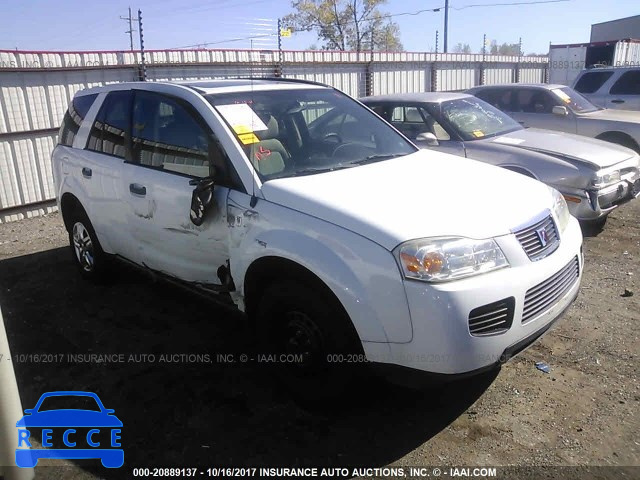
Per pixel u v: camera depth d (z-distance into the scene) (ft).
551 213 11.19
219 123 12.14
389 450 10.00
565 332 13.94
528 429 10.37
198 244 12.38
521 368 12.39
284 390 11.55
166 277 13.98
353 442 10.25
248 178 11.34
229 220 11.46
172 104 13.41
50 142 29.43
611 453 9.68
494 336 9.25
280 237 10.38
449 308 8.82
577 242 11.61
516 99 32.30
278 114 13.24
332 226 9.82
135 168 14.05
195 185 11.95
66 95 29.73
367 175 11.79
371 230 9.41
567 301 11.02
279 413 11.14
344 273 9.47
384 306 9.16
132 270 16.19
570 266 11.21
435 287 8.88
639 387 11.51
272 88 14.29
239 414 11.15
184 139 12.90
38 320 15.57
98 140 15.97
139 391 12.02
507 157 21.42
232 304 12.36
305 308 10.34
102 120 15.97
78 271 18.92
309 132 13.62
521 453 9.78
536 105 31.45
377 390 11.78
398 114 24.71
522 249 9.89
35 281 18.70
